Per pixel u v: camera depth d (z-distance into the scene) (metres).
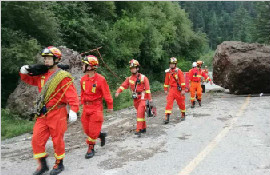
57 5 16.27
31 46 11.46
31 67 4.27
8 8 11.64
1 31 11.44
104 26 19.36
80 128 8.46
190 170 4.32
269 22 39.16
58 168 4.46
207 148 5.37
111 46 18.89
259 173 4.12
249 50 12.33
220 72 13.06
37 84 4.52
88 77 5.23
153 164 4.66
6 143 7.14
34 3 12.01
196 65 10.16
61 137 4.40
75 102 4.30
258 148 5.26
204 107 10.12
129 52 20.05
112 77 17.64
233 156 4.88
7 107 10.75
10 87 12.27
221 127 7.02
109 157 5.17
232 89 12.58
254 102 10.58
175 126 7.43
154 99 14.90
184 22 36.47
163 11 32.28
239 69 11.59
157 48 23.55
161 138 6.31
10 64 11.29
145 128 6.93
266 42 39.94
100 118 5.22
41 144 4.30
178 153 5.18
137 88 6.67
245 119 7.76
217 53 13.16
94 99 5.20
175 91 7.86
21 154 5.91
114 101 13.45
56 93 4.27
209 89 16.77
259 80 11.80
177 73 7.85
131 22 20.62
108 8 20.98
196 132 6.67
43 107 4.25
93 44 17.30
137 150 5.51
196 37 38.31
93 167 4.66
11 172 4.71
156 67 27.05
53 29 13.24
